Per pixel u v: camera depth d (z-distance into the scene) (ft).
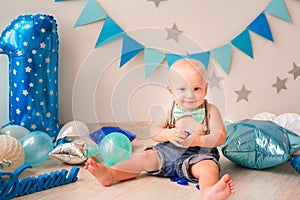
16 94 4.74
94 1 5.56
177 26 5.78
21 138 4.14
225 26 5.81
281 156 3.61
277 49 5.90
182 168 3.41
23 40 4.61
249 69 5.92
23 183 3.04
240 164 3.90
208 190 2.91
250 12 5.79
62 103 5.70
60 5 5.51
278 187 3.31
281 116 4.89
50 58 4.85
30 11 5.43
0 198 2.85
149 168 3.51
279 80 5.96
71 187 3.28
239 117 5.96
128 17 5.70
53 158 4.20
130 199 3.01
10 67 4.78
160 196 3.08
